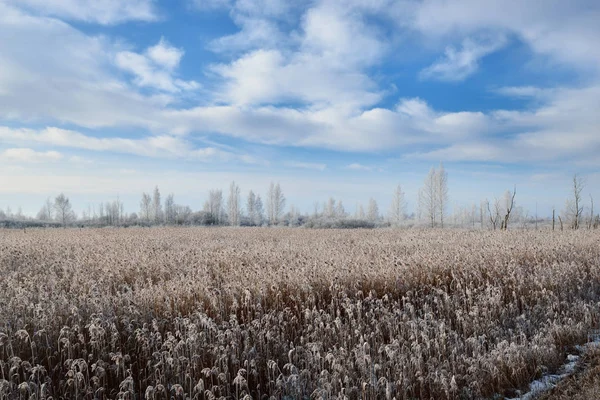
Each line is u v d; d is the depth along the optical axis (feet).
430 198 201.16
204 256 49.42
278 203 278.26
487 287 34.99
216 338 24.84
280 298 31.83
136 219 277.44
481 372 22.57
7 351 21.29
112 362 22.44
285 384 21.21
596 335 27.81
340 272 36.37
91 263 46.21
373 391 20.71
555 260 46.11
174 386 19.27
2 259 49.52
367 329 27.02
